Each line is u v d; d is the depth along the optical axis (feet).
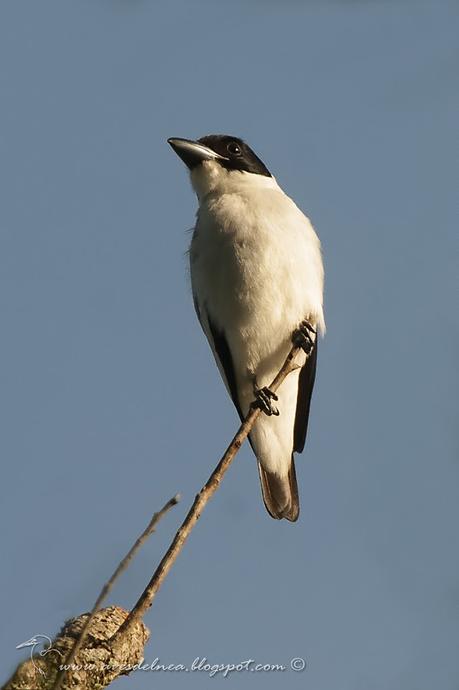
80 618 20.47
